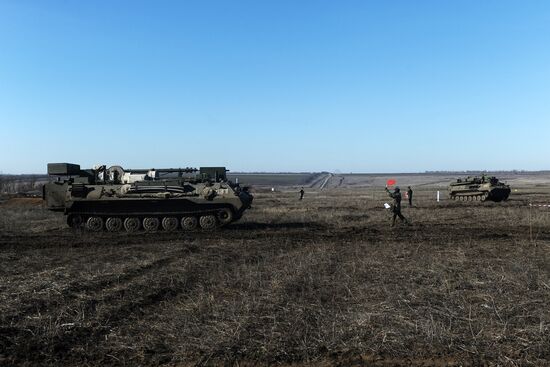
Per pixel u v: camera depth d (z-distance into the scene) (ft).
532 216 99.71
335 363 24.35
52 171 86.79
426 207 132.67
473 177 173.06
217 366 24.43
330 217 105.50
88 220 84.38
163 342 27.17
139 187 83.56
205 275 43.86
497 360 24.22
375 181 600.39
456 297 34.35
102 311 32.40
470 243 63.62
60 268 47.21
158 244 66.74
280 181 575.79
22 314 31.78
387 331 27.30
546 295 34.47
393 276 42.01
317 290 37.17
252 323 29.17
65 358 25.70
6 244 69.36
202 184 85.05
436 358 24.62
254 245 64.64
